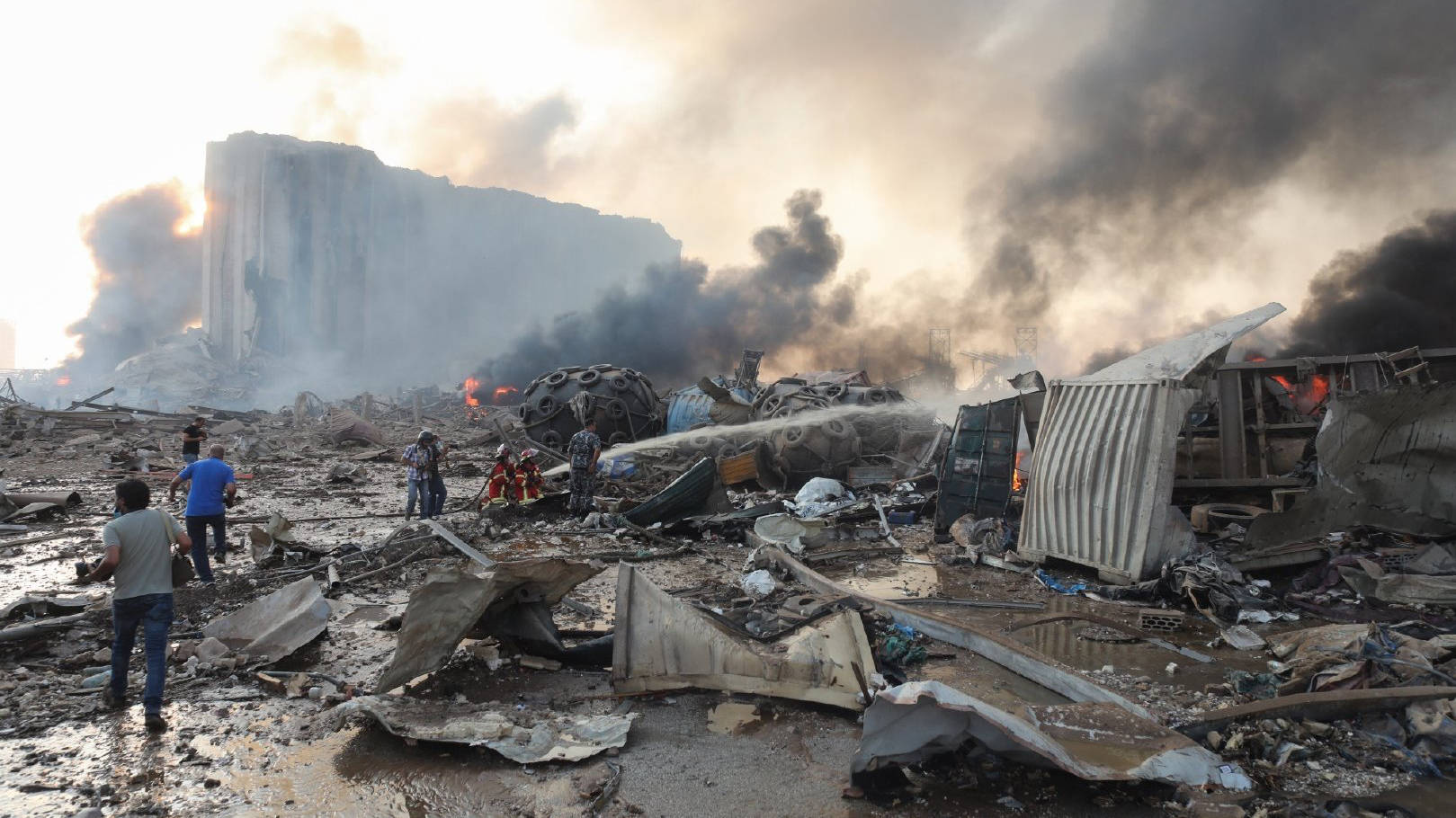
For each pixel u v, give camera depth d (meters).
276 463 25.27
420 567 9.66
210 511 8.49
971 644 6.55
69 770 4.36
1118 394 9.41
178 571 5.31
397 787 4.23
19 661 6.10
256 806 4.02
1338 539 8.85
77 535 11.61
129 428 31.20
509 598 6.21
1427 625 6.89
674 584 9.05
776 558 9.68
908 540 12.08
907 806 4.04
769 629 6.75
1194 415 11.71
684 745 4.77
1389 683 5.23
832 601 7.72
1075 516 9.51
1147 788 4.16
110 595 7.96
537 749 4.58
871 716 4.19
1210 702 5.32
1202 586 7.90
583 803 4.08
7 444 25.02
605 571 9.65
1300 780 4.25
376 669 6.12
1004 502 11.57
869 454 17.88
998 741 4.26
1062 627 7.30
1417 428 8.52
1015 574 9.73
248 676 5.86
